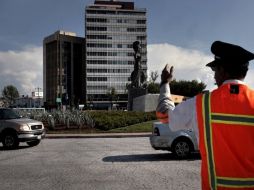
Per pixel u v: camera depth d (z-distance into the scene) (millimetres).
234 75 3027
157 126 15734
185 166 13383
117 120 35062
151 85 112250
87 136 28328
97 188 9703
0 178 11305
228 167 2801
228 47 3018
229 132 2826
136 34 182375
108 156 16328
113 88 162250
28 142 21766
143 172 12109
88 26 178750
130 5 184750
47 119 34281
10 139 20078
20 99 154875
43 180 10906
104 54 179750
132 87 56875
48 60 187375
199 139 2957
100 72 179000
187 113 3051
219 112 2877
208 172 2875
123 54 181375
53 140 26109
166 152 17688
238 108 2857
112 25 180500
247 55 2998
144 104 49500
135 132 31391
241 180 2783
